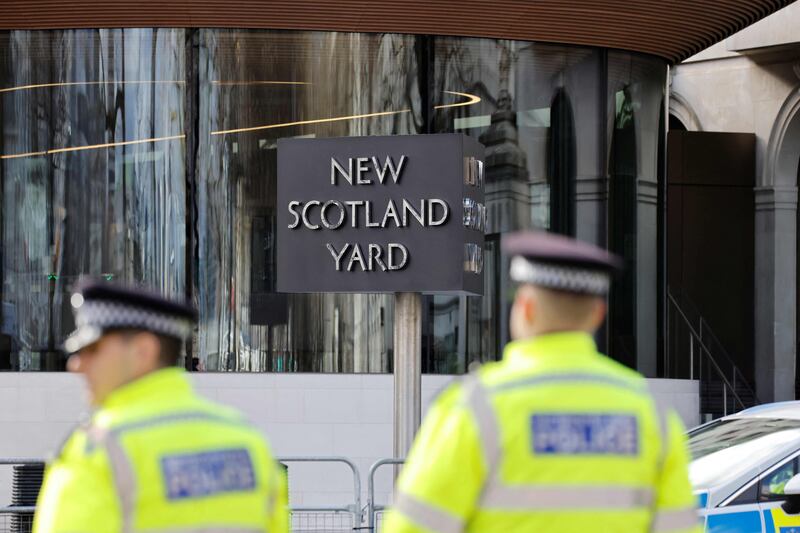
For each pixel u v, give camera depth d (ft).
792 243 101.71
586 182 73.36
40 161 68.80
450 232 50.29
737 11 68.28
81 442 15.01
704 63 106.73
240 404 67.51
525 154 71.92
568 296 15.46
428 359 70.13
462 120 70.49
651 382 75.15
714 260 101.24
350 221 51.16
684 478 16.06
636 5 66.59
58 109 68.74
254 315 68.85
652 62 76.33
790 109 100.73
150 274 68.54
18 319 68.69
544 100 72.23
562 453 15.11
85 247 68.54
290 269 51.72
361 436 67.77
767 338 101.04
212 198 68.74
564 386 15.33
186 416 15.39
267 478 16.08
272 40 68.95
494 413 15.05
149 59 68.64
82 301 15.37
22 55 68.90
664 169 78.23
